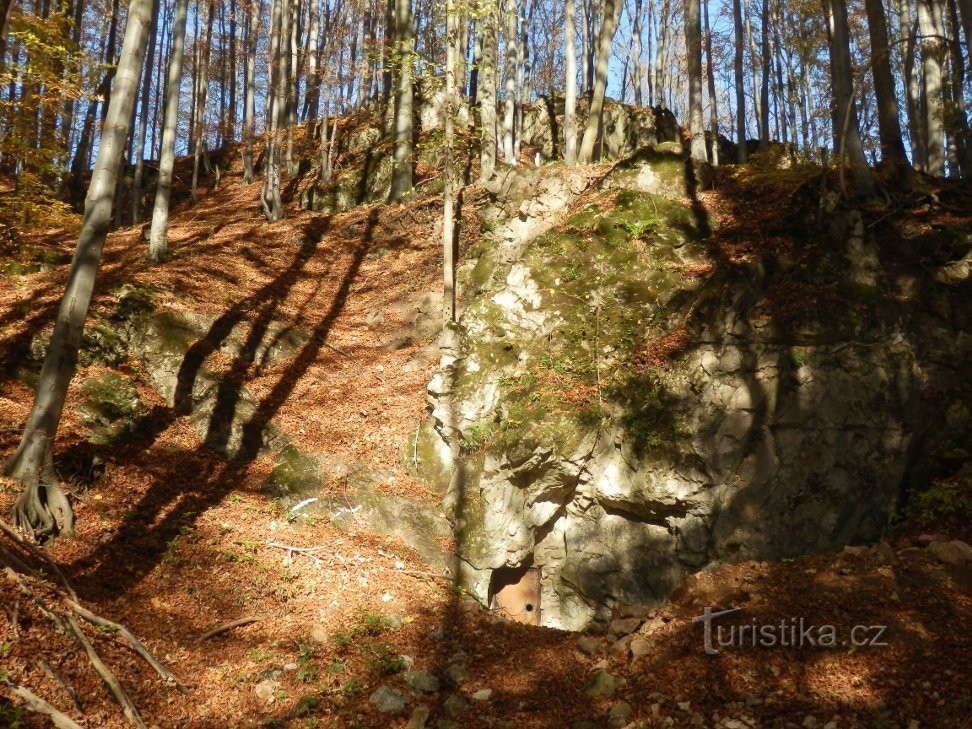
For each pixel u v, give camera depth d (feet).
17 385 36.22
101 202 29.37
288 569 31.09
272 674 24.67
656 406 35.45
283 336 47.50
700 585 30.40
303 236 64.08
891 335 34.73
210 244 59.77
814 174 44.39
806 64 85.51
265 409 41.34
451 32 48.91
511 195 54.13
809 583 28.53
